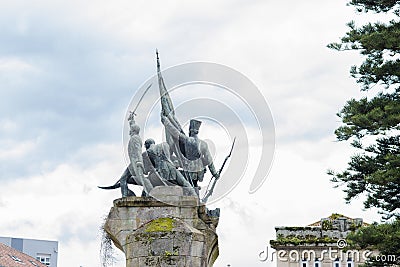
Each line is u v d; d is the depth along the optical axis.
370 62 31.50
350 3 31.95
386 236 29.39
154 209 28.22
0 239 65.06
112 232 28.27
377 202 30.88
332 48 31.64
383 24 31.59
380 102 31.17
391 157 30.02
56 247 66.81
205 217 28.19
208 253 27.95
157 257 27.28
